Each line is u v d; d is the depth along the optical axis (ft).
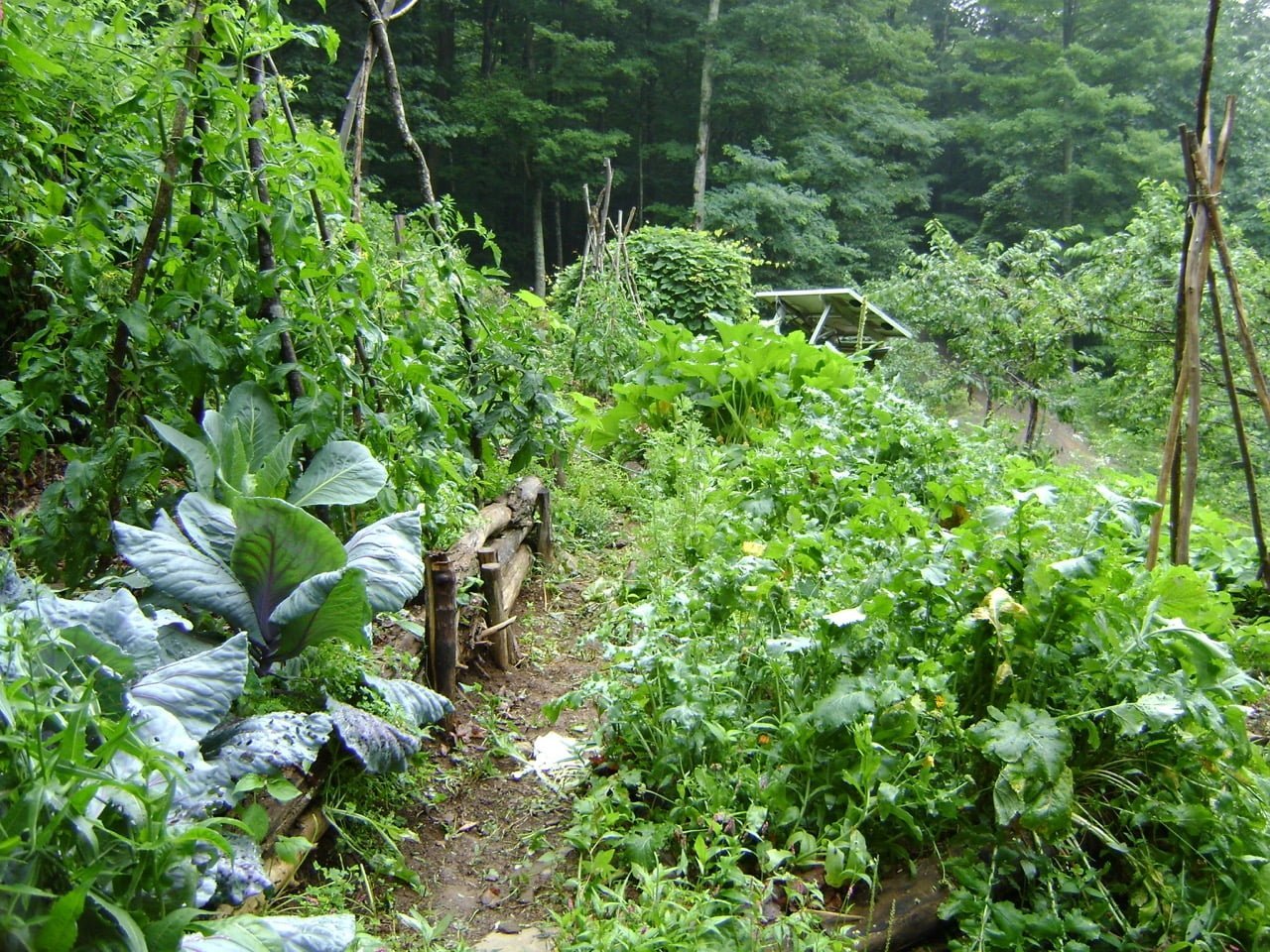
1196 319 13.39
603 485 22.09
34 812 5.20
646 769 10.44
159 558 9.17
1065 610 9.52
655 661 10.29
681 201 99.66
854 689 9.38
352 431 12.35
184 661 8.00
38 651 6.29
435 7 86.53
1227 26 90.07
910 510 12.26
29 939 5.14
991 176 107.34
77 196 12.28
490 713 12.63
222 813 8.29
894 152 111.14
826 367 26.12
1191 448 13.33
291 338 11.67
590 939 8.10
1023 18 124.88
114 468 10.75
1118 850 9.05
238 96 10.60
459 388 16.66
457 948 8.30
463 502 15.39
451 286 16.43
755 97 94.17
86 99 11.47
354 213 15.37
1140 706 8.63
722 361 25.99
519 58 92.43
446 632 12.16
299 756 8.52
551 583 17.07
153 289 11.42
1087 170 87.92
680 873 9.17
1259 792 9.28
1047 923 8.35
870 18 104.83
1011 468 21.31
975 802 9.54
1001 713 9.02
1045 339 37.58
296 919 6.73
